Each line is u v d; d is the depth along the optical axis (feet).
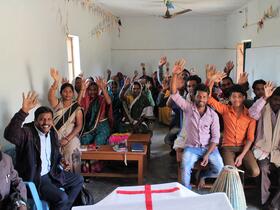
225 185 6.12
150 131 13.53
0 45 8.41
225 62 27.40
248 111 10.08
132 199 2.92
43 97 11.36
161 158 14.08
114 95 14.55
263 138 9.59
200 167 10.21
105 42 24.00
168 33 27.76
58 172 8.51
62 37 13.62
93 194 10.42
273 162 9.22
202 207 2.67
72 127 10.45
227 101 12.36
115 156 10.91
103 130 12.21
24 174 7.71
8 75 8.84
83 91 12.67
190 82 11.23
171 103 12.70
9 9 8.88
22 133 7.66
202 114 10.00
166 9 22.43
